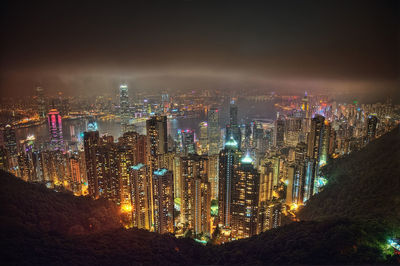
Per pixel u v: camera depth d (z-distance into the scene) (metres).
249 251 42.69
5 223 39.41
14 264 30.92
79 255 35.97
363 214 50.41
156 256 39.56
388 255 35.53
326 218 51.34
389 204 50.34
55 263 32.81
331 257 35.28
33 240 37.28
